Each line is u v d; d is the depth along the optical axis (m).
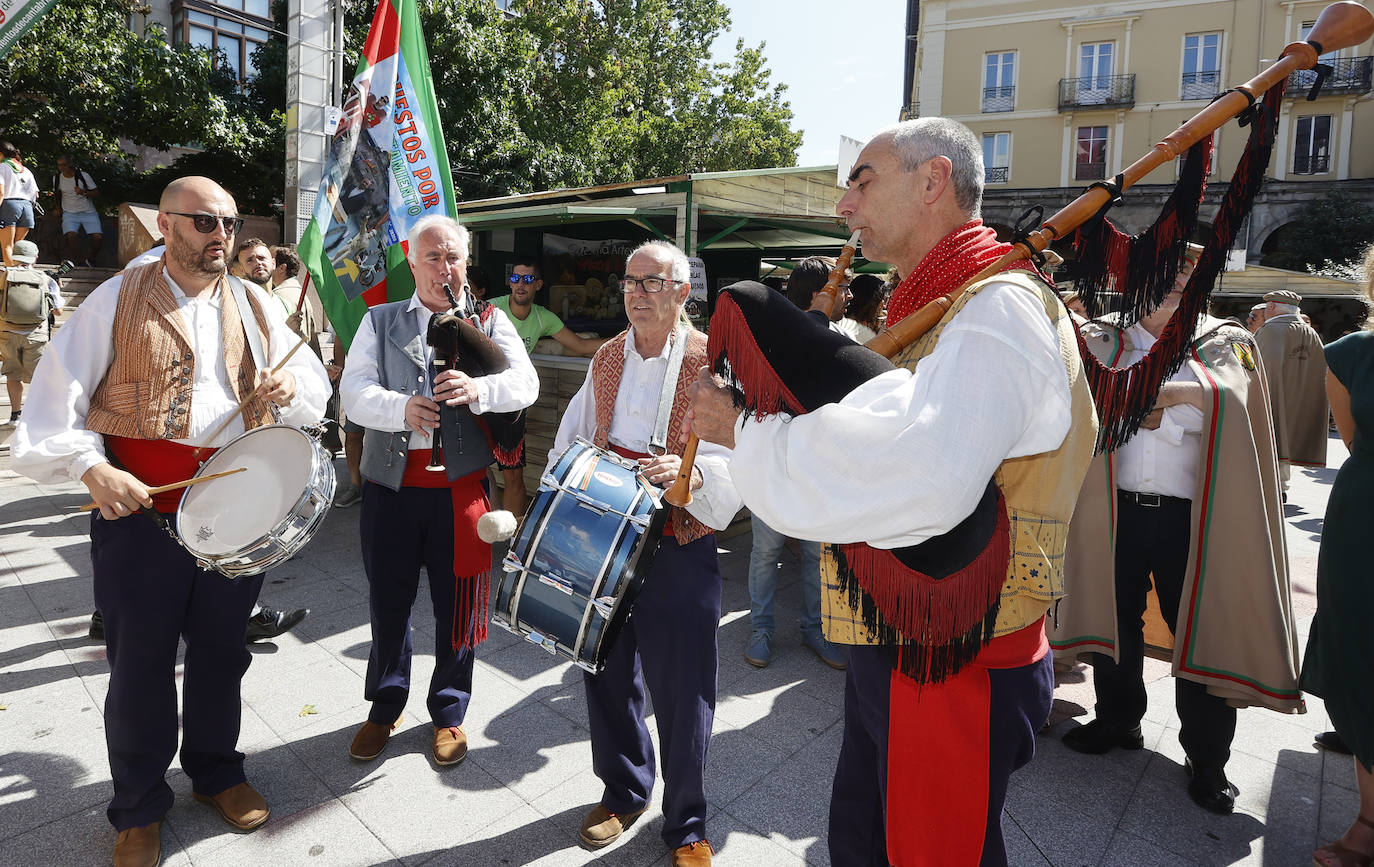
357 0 12.51
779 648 3.86
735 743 2.99
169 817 2.47
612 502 2.08
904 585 1.21
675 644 2.25
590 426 2.63
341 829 2.43
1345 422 2.38
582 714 3.14
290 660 3.53
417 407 2.51
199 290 2.40
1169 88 23.70
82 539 4.92
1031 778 2.79
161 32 12.93
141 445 2.27
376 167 4.69
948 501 1.09
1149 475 2.73
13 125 11.93
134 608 2.21
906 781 1.36
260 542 2.08
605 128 19.89
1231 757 2.95
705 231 7.82
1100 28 24.08
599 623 2.02
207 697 2.40
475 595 2.72
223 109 12.87
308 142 8.71
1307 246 22.03
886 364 1.21
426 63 4.76
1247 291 16.27
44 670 3.35
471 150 13.92
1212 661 2.56
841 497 1.13
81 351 2.21
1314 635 2.45
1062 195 24.81
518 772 2.74
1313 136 23.03
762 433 1.21
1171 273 1.43
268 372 2.40
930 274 1.37
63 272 9.15
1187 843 2.45
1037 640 1.41
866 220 1.45
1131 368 1.49
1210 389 2.58
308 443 2.30
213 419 2.35
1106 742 2.94
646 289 2.34
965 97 25.52
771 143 24.95
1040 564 1.30
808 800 2.64
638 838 2.42
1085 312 1.54
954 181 1.38
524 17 19.06
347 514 5.73
